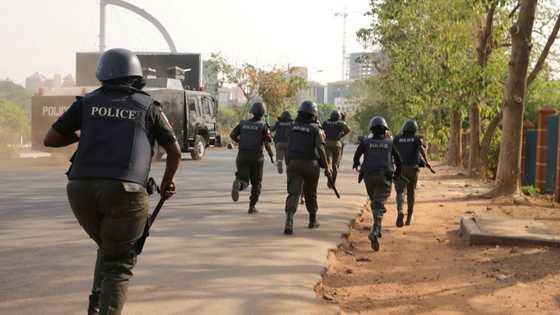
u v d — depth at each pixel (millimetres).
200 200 13336
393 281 6910
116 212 3916
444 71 24031
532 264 7832
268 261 7266
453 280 7012
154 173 20016
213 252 7738
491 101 22797
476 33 23453
